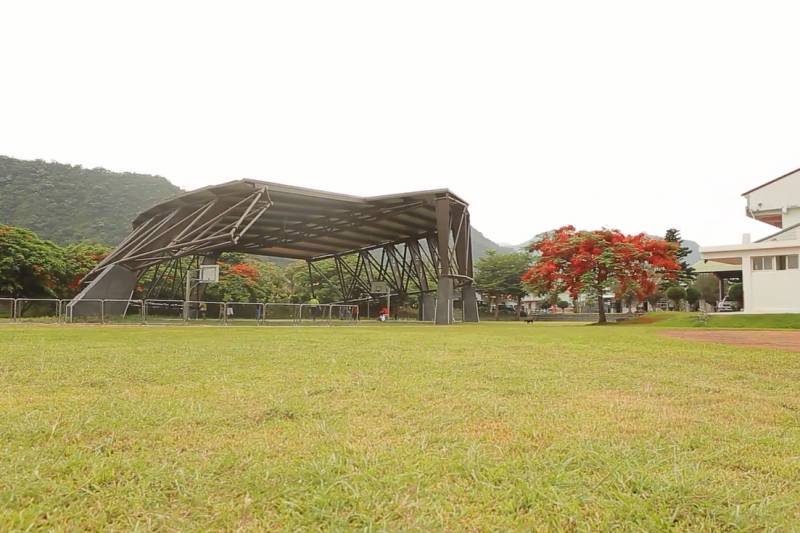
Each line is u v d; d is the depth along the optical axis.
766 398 5.65
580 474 3.09
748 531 2.41
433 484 2.92
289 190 29.44
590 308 89.31
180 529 2.37
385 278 52.84
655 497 2.73
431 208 36.88
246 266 57.44
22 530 2.30
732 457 3.46
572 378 6.96
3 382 6.16
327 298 66.31
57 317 26.11
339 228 41.88
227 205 32.47
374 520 2.46
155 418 4.32
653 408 5.05
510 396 5.62
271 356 9.22
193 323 27.02
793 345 13.53
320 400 5.23
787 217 42.72
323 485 2.84
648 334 18.48
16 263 34.22
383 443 3.70
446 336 15.95
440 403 5.14
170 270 47.81
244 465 3.18
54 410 4.61
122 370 7.17
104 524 2.39
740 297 50.91
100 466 3.09
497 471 3.10
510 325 33.28
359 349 10.77
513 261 72.38
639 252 34.84
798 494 2.82
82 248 44.72
